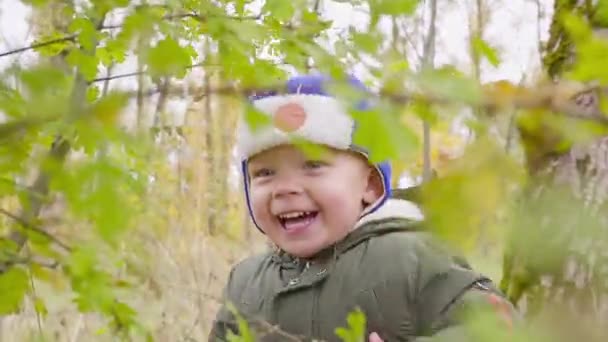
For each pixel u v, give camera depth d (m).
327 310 1.84
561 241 0.65
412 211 1.85
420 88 0.59
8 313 1.03
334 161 1.81
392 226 1.81
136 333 1.07
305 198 1.86
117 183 0.86
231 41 1.03
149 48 0.85
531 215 0.64
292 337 1.33
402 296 1.70
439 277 1.63
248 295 2.04
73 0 1.15
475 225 0.57
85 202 0.84
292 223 1.90
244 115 0.71
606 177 1.52
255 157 1.88
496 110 0.56
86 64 1.20
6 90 0.68
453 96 0.57
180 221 3.35
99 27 1.16
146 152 0.73
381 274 1.75
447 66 0.63
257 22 1.07
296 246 1.90
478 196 0.57
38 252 1.00
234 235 3.73
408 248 1.73
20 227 1.01
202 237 3.47
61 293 1.15
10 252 1.02
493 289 1.61
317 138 1.68
